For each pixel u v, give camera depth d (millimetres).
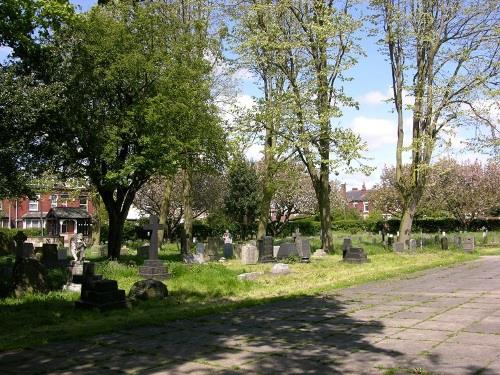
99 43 21641
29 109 18203
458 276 17828
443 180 56375
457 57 31891
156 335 8977
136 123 22219
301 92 29562
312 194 60781
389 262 23875
